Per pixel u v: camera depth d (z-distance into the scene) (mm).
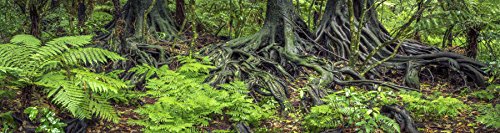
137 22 11422
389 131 6273
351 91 6996
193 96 6590
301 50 10641
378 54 10688
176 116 6078
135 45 10148
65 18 12062
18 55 6051
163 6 12125
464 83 9766
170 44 11094
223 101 6891
